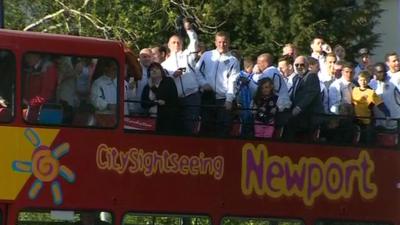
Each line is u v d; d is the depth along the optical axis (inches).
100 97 1286.9
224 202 1347.2
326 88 1539.1
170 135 1327.5
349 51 3331.7
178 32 1755.7
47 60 1269.7
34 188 1242.0
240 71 1487.5
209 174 1343.5
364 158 1444.4
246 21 3316.9
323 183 1413.6
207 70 1459.2
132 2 2481.5
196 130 1348.4
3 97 1247.5
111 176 1283.2
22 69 1256.2
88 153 1273.4
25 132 1247.5
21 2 2559.1
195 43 1566.2
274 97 1424.7
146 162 1307.8
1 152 1234.6
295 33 3260.3
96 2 2402.8
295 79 1469.0
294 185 1395.2
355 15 3348.9
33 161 1245.1
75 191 1261.1
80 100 1279.5
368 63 1844.2
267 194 1375.5
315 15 3324.3
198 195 1332.4
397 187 1454.2
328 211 1411.2
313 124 1425.9
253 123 1393.9
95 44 1295.5
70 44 1283.2
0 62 1251.8
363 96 1528.1
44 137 1254.9
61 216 1251.8
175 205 1316.4
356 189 1432.1
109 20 2402.8
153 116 1330.0
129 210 1288.1
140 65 1370.6
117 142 1291.8
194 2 2731.3
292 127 1413.6
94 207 1269.7
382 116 1546.5
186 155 1332.4
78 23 2413.9
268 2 3270.2
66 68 1277.1
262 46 3250.5
